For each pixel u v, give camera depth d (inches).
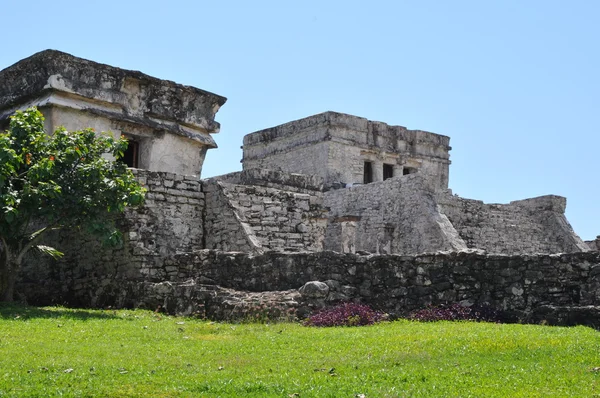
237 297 584.4
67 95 812.0
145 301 643.5
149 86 890.1
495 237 1314.0
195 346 441.4
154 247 743.7
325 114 1525.6
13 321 514.0
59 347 418.6
